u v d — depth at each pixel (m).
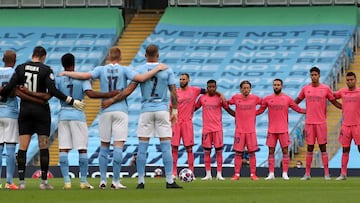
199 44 120.75
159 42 121.50
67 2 128.75
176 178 69.00
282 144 69.69
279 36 120.38
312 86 67.94
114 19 125.31
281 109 69.44
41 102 47.66
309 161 68.19
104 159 48.75
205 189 46.56
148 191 43.97
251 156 69.69
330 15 121.94
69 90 48.66
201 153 98.12
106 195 40.25
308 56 115.69
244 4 125.62
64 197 38.75
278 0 124.81
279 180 65.94
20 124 47.91
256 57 117.25
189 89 69.12
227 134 102.94
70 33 124.50
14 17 128.38
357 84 110.44
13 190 45.97
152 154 98.38
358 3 122.94
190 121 69.06
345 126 66.94
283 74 113.44
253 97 69.62
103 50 121.00
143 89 47.62
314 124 67.75
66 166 49.19
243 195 40.16
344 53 112.62
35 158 99.88
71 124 48.75
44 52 48.25
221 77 114.38
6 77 48.88
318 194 41.09
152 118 47.50
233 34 121.94
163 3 131.62
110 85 47.81
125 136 48.16
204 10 126.06
